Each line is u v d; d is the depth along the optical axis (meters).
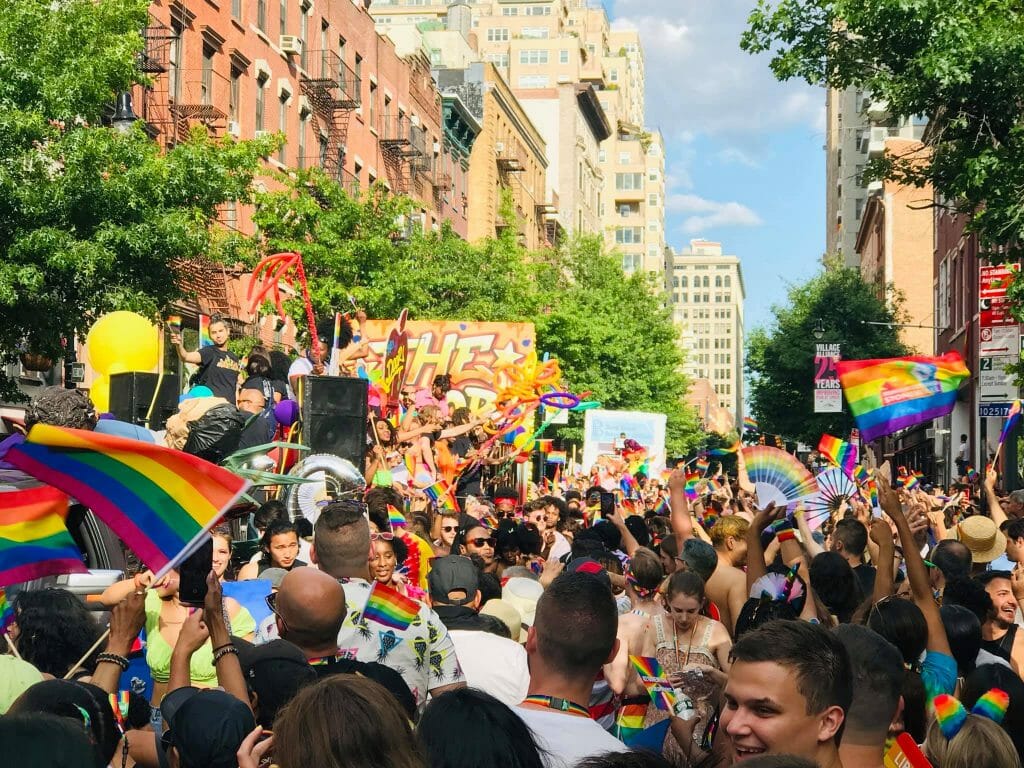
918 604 5.75
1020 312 19.52
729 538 9.59
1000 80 18.41
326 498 11.70
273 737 3.27
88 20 19.39
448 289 44.16
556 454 35.75
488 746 3.23
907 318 62.31
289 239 32.56
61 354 20.09
